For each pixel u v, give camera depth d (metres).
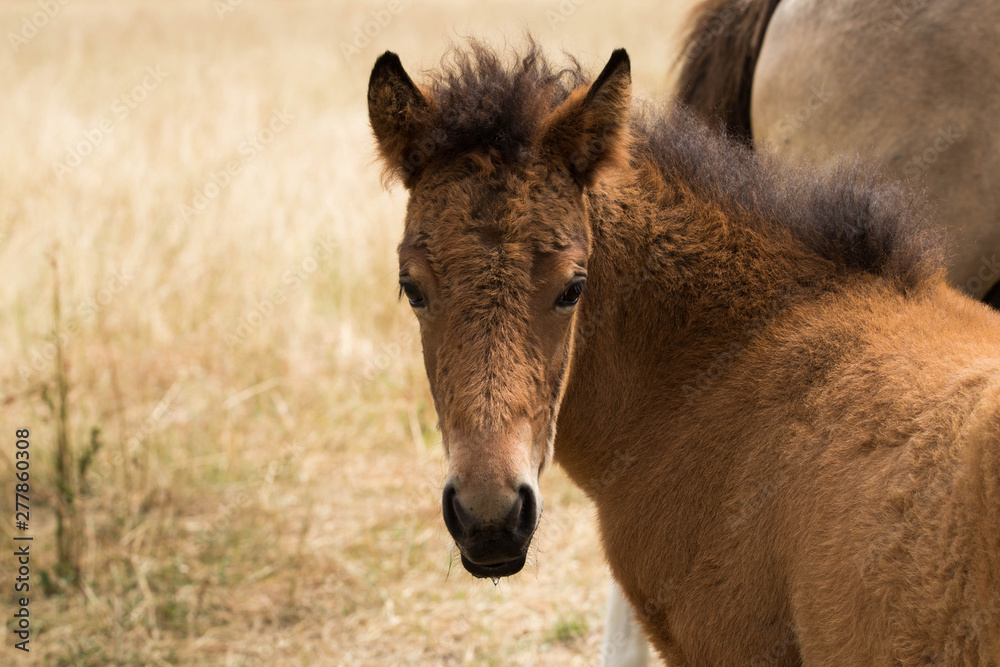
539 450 3.52
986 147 5.08
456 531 3.36
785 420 3.69
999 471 2.78
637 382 4.23
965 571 2.84
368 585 7.26
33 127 17.03
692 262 4.16
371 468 9.09
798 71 5.92
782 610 3.57
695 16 6.90
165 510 8.28
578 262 3.54
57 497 7.68
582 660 6.41
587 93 3.65
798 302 3.99
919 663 2.94
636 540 4.09
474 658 6.46
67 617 6.95
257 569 7.53
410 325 10.71
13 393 9.46
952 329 3.61
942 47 5.17
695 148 4.38
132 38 33.47
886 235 3.99
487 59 3.99
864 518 3.19
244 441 9.41
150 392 9.81
